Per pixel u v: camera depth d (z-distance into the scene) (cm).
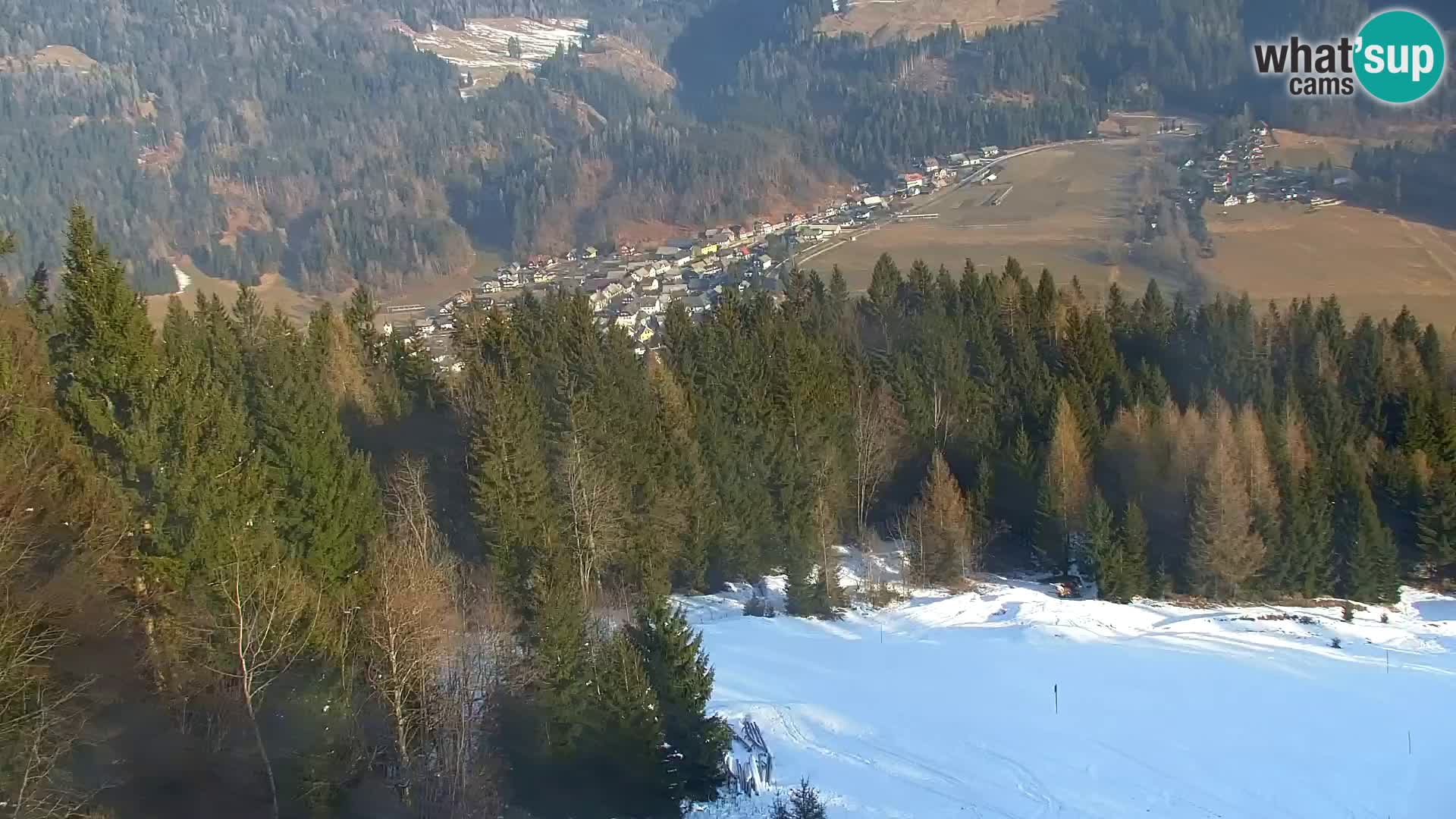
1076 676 3806
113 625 2312
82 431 2645
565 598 2745
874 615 4553
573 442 4069
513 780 2539
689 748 2684
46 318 3416
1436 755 3133
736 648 3956
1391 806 2844
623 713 2553
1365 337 7269
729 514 4781
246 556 2412
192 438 2555
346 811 2345
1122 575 4900
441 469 4466
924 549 5012
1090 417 5850
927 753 3089
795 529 4634
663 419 4828
